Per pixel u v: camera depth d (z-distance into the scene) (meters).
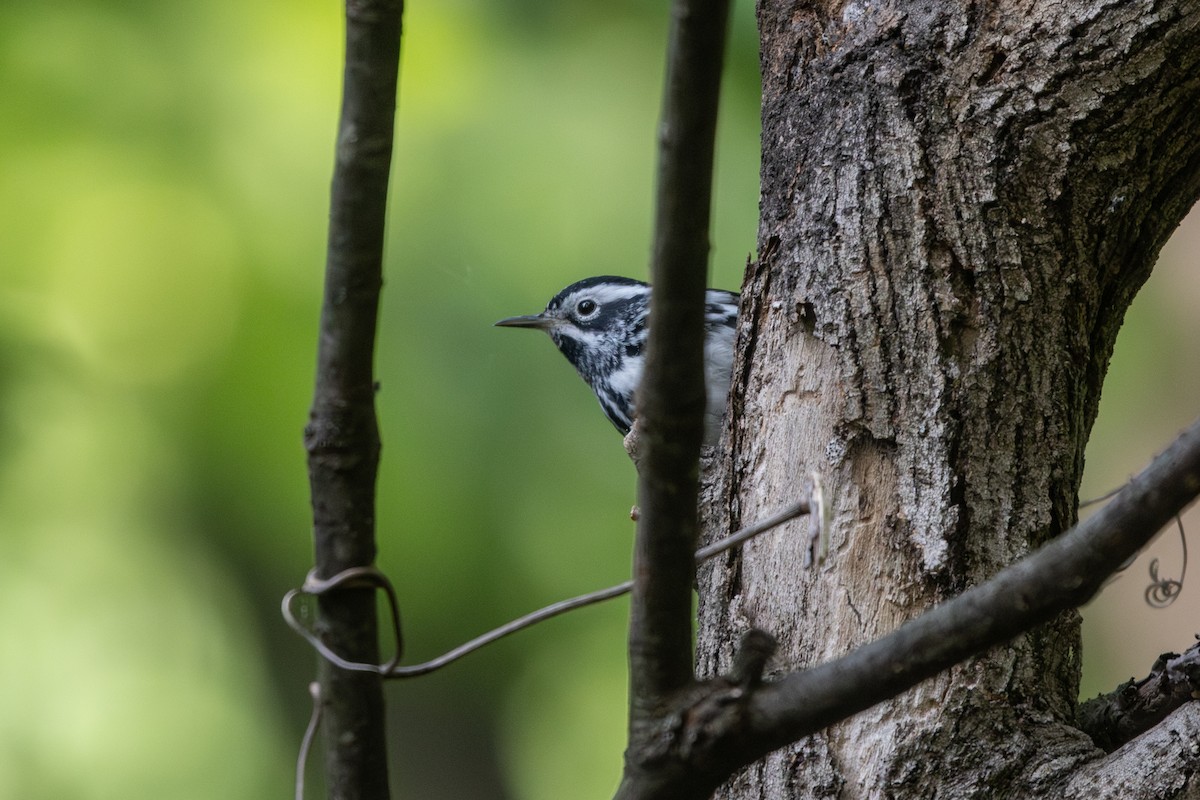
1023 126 5.39
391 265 10.76
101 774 11.29
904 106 5.43
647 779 3.83
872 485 5.18
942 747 4.86
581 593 10.97
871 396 5.21
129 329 11.22
